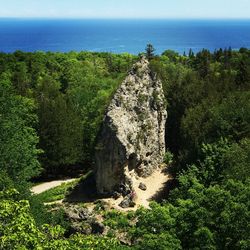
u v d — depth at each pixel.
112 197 57.34
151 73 63.69
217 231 26.66
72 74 120.69
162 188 58.91
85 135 78.44
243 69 96.06
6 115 57.81
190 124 62.22
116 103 58.72
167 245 25.08
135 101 60.19
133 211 52.34
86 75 122.12
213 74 93.69
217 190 28.83
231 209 26.97
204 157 53.06
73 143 74.81
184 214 27.53
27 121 69.94
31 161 58.88
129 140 57.22
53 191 64.62
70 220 50.94
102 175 57.81
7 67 128.50
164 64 128.38
